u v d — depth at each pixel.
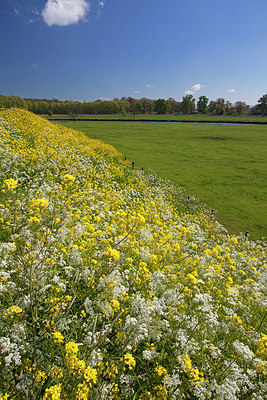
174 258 4.66
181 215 11.30
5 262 2.48
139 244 4.77
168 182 17.41
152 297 2.98
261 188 18.06
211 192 16.77
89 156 15.32
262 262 7.61
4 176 6.74
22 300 2.11
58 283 2.54
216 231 10.15
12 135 13.29
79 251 3.44
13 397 1.56
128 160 23.05
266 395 2.33
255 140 42.88
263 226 12.52
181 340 2.47
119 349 2.20
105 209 6.55
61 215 2.59
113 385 1.96
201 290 3.93
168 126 68.00
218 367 2.48
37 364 1.73
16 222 3.62
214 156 28.52
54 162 10.41
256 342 2.91
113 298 2.59
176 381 2.05
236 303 3.69
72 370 1.71
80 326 2.38
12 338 1.89
